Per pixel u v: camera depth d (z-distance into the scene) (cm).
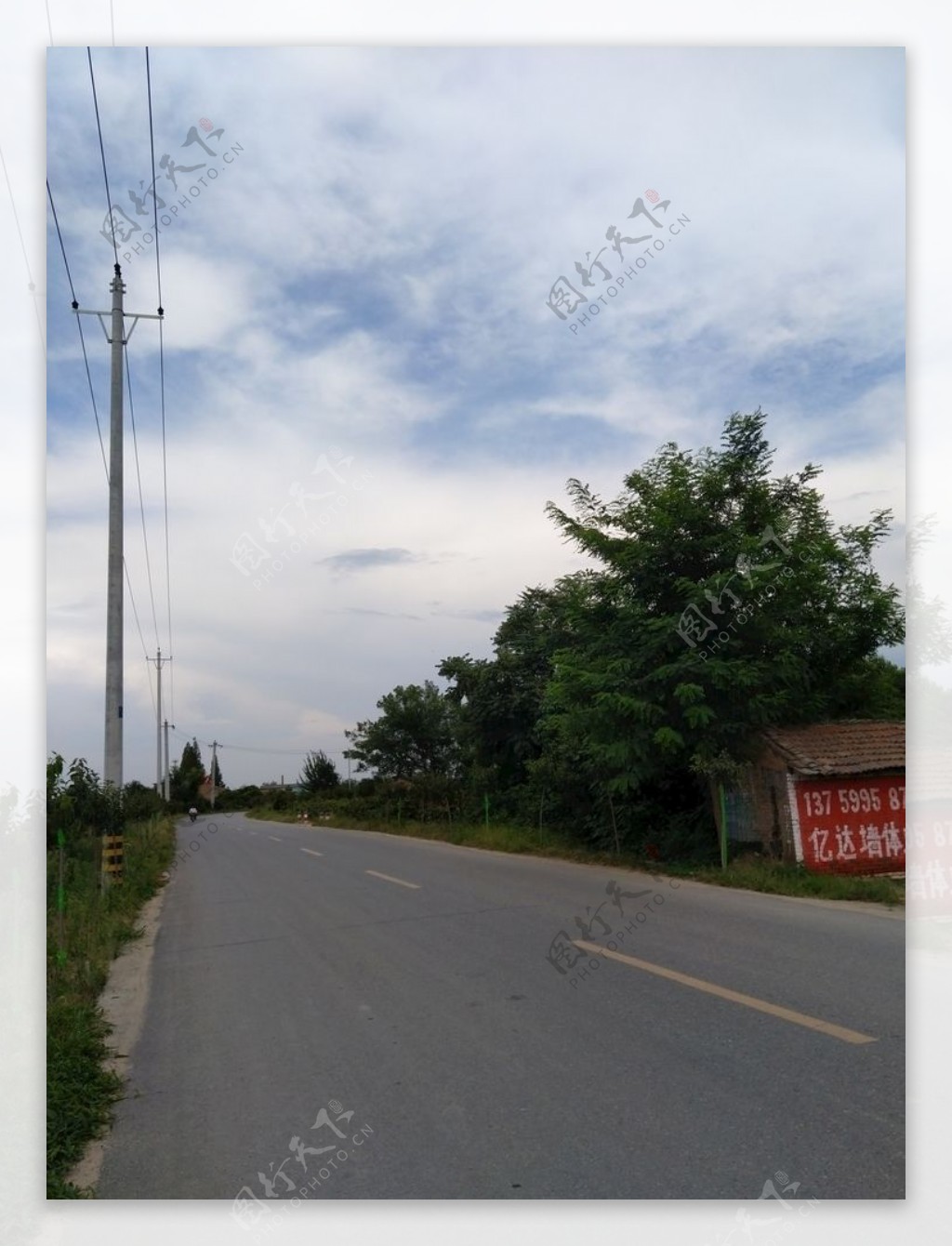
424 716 4309
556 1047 627
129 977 995
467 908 1266
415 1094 561
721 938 944
